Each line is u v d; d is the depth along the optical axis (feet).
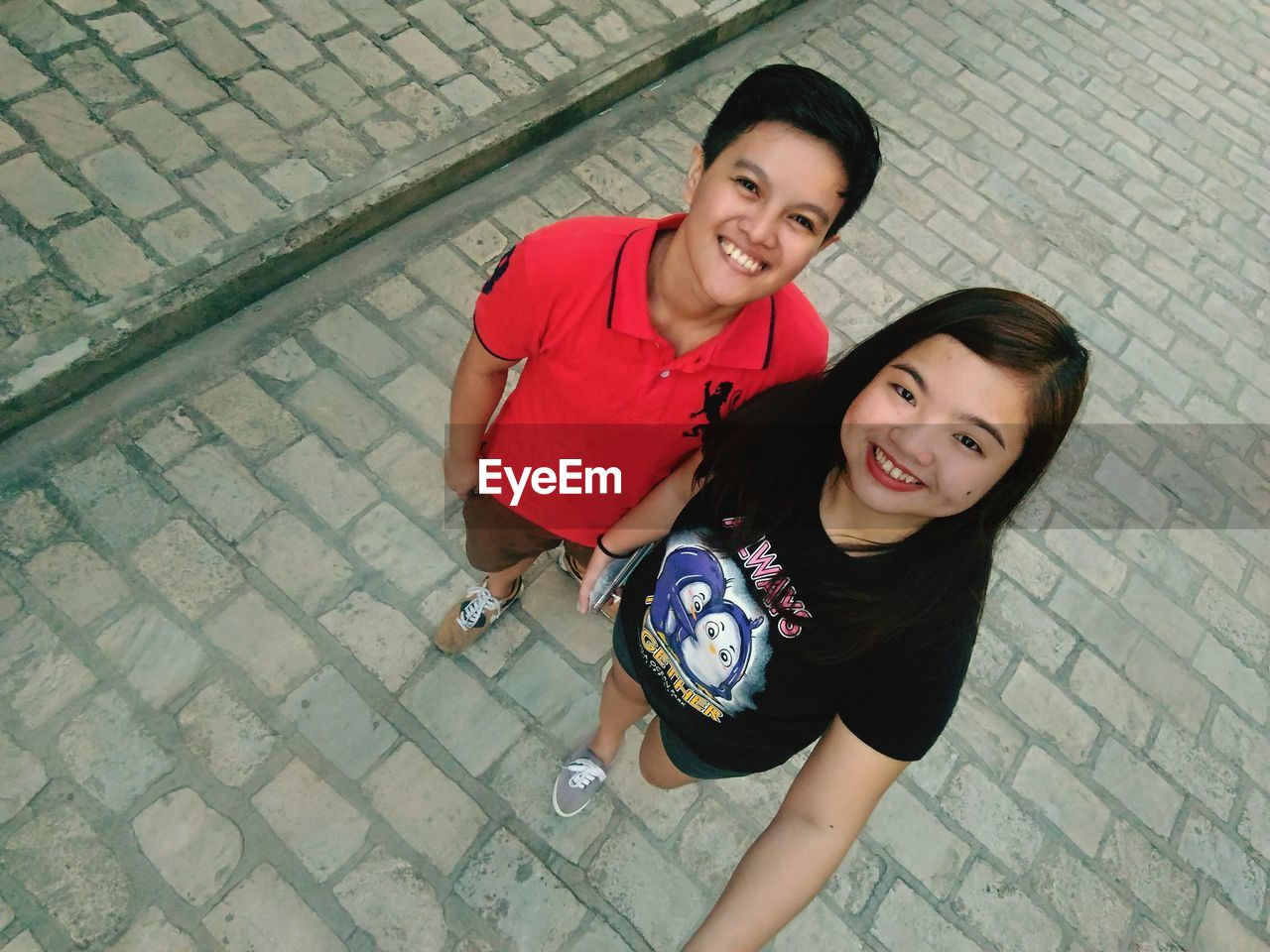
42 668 7.23
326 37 10.89
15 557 7.58
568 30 12.33
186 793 7.06
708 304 4.17
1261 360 13.05
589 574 6.00
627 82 12.34
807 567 4.17
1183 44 17.78
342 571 8.27
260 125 9.91
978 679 9.19
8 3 9.74
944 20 16.14
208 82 10.00
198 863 6.85
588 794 7.56
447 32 11.60
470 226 10.61
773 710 4.53
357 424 9.01
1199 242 14.16
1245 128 16.30
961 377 3.34
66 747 7.00
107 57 9.77
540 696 8.18
